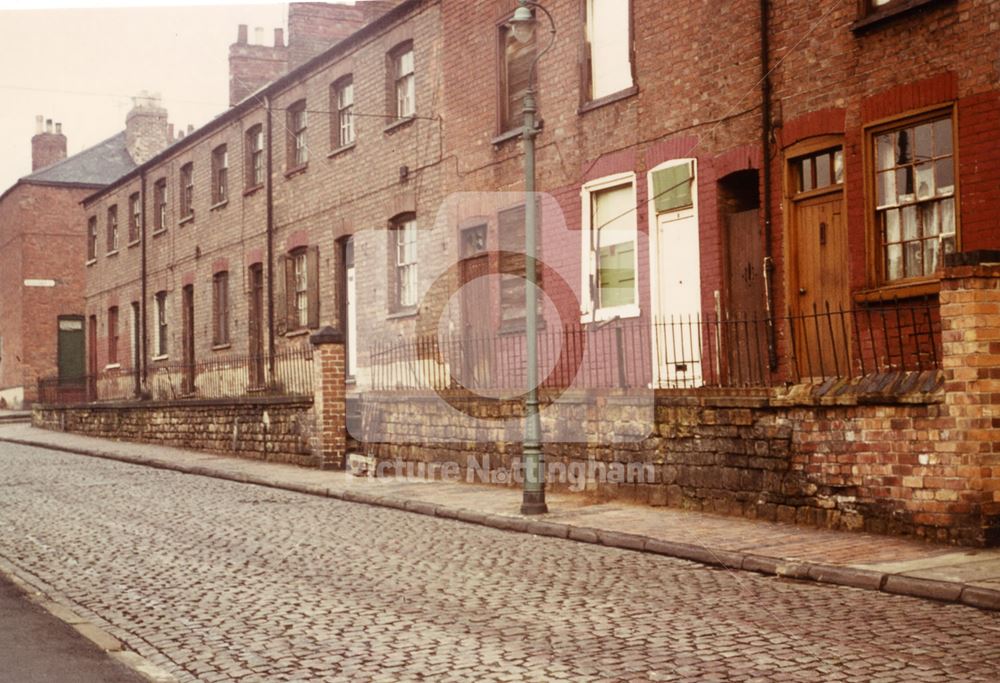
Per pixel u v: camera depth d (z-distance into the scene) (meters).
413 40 21.34
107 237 37.69
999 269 10.12
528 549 11.12
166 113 45.91
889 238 12.50
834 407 11.36
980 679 6.05
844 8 12.87
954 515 10.19
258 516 13.86
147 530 12.62
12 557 10.91
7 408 44.88
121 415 28.70
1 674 6.40
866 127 12.60
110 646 7.13
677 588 8.90
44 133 48.88
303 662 6.73
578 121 17.17
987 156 11.30
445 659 6.71
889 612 7.85
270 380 23.66
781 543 10.55
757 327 13.26
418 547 11.27
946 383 10.24
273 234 26.53
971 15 11.47
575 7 17.20
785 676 6.18
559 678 6.25
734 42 14.41
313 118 24.88
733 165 14.41
